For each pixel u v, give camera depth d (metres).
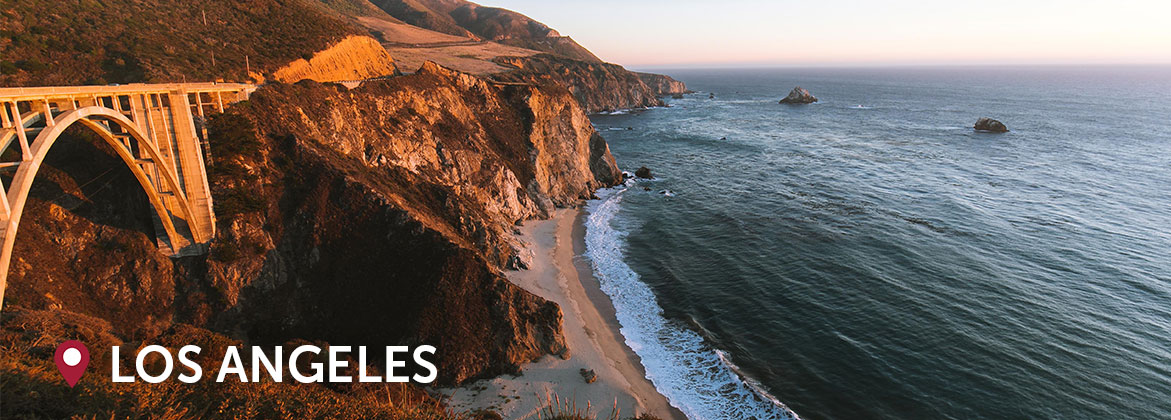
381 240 45.22
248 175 44.41
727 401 36.59
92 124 30.39
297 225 44.94
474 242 55.94
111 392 14.23
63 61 48.00
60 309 33.84
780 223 69.75
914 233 64.88
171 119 38.38
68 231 37.25
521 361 40.25
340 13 189.75
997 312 45.84
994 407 34.75
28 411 12.50
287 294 42.81
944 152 120.88
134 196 40.75
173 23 63.19
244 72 60.03
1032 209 74.75
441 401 36.12
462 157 69.00
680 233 68.06
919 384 37.09
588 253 62.34
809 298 49.12
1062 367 38.34
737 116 196.88
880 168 103.25
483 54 198.75
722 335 44.22
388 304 42.00
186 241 40.81
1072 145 129.50
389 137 61.25
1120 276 52.41
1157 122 173.75
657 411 35.88
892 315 45.72
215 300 40.28
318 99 55.88
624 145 132.12
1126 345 40.81
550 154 88.62
